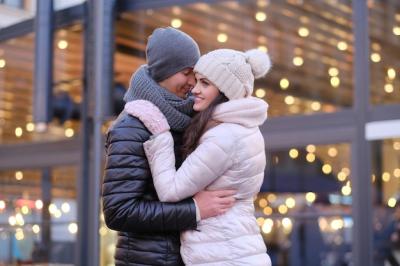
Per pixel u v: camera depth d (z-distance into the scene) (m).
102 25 6.75
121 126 2.41
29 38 7.58
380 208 7.50
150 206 2.35
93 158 6.79
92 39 6.86
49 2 6.77
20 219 8.10
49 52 6.75
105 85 6.74
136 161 2.38
